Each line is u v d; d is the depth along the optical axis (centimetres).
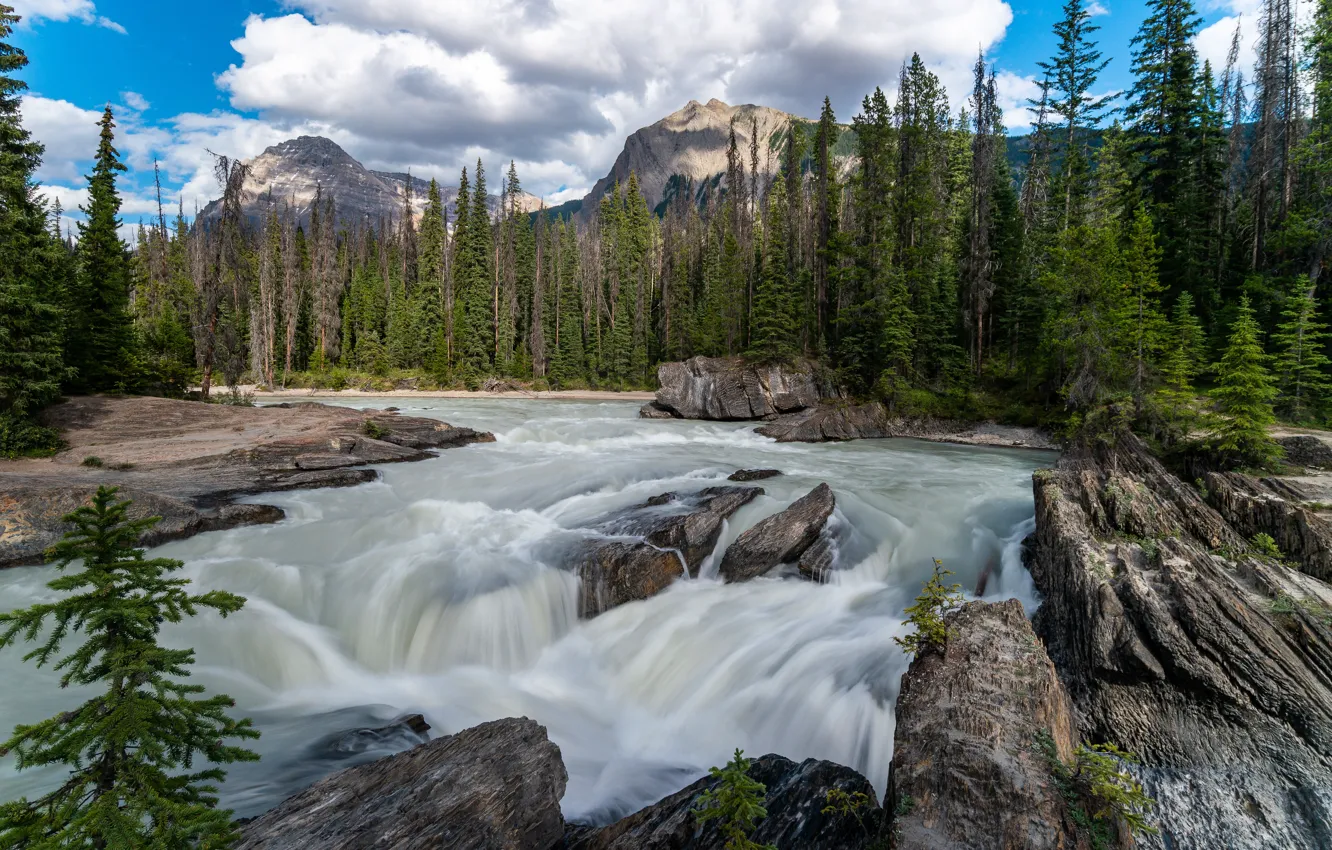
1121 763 702
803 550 1348
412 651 1098
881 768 788
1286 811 606
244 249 6469
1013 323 4106
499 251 7938
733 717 913
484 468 2166
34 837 326
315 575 1227
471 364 6994
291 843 469
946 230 4831
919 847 444
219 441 2325
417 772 574
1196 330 2847
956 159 5306
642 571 1212
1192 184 3700
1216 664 754
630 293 8119
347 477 1944
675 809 580
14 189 2127
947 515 1603
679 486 1875
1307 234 2934
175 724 384
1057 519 1171
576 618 1209
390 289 7831
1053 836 447
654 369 7712
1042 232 4184
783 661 991
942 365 3997
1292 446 1761
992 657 680
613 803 730
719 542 1427
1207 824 613
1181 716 734
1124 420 1962
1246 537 1142
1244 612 801
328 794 538
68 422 2397
